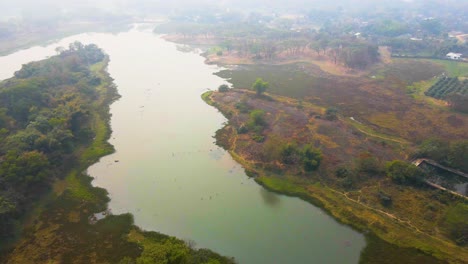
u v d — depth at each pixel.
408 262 78.06
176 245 69.44
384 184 102.44
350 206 95.38
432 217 89.00
